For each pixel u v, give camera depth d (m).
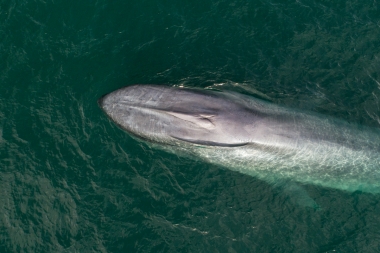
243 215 15.84
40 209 15.89
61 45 19.39
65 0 20.08
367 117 16.91
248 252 15.20
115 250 15.20
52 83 18.55
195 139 15.47
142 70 18.77
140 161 16.77
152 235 15.44
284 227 15.59
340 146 15.70
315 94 17.66
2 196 16.06
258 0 19.89
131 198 16.12
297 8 19.69
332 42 18.89
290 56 18.80
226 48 19.11
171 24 19.75
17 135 17.27
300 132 15.56
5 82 18.41
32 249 15.14
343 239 15.26
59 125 17.59
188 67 18.72
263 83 18.09
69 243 15.31
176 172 16.56
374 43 18.69
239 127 15.28
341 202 16.11
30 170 16.59
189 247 15.28
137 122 16.00
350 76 18.20
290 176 16.39
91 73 18.80
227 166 16.36
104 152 16.97
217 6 19.94
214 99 15.72
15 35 19.42
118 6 20.08
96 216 15.81
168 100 15.77
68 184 16.39
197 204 16.03
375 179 16.30
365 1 19.50
